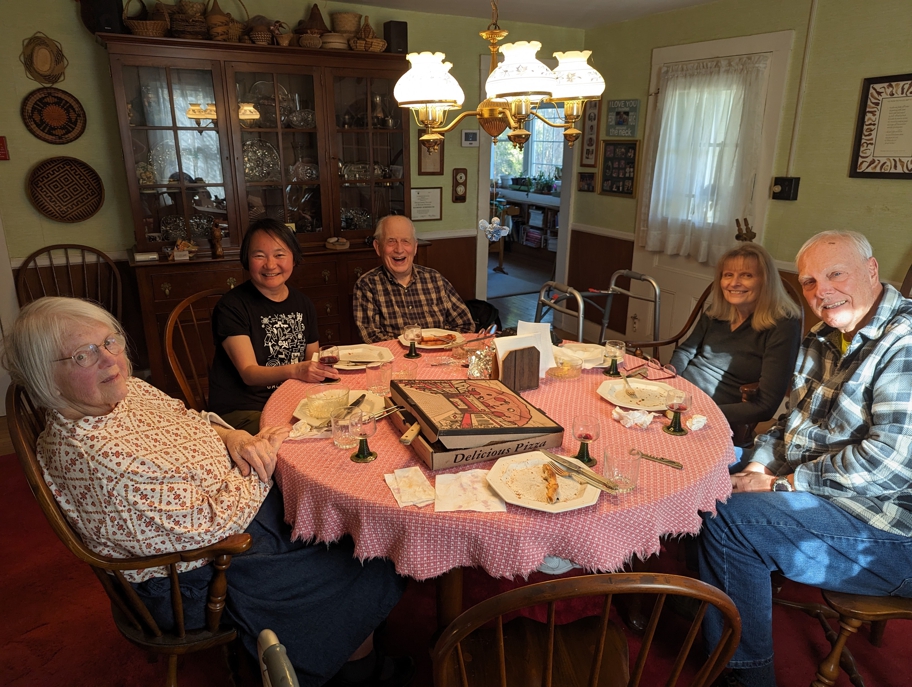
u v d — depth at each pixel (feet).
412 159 13.44
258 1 11.16
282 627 4.45
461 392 5.19
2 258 10.41
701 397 5.77
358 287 8.70
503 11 12.46
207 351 10.83
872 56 9.19
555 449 4.73
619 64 13.67
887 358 4.84
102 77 10.55
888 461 4.63
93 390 3.81
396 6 12.08
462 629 2.76
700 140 11.84
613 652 3.94
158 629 4.21
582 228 15.46
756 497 5.04
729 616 2.93
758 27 10.69
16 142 10.19
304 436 4.89
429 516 3.85
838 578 4.69
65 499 3.90
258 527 4.83
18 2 9.73
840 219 9.97
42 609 6.23
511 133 5.34
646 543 4.04
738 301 7.07
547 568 4.55
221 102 10.29
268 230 6.93
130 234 11.35
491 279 22.29
